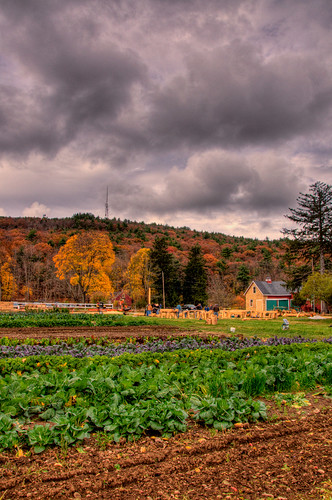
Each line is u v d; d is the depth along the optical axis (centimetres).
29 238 10225
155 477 407
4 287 6912
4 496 365
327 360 925
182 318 3362
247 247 11506
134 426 504
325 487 391
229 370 696
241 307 6650
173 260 7800
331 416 615
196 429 541
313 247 4625
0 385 607
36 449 450
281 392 752
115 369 707
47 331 1972
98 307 4103
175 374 694
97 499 364
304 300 4853
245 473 418
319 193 4503
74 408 539
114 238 11031
